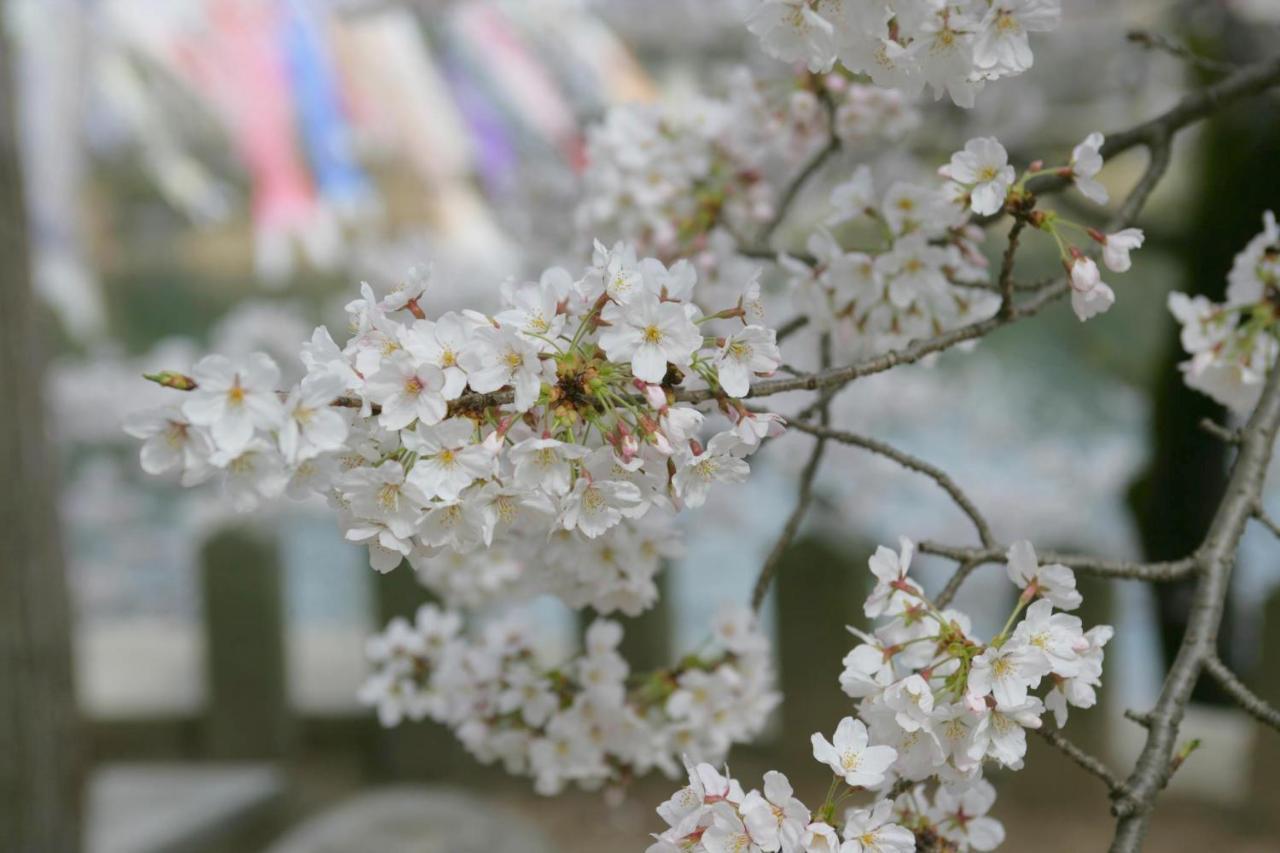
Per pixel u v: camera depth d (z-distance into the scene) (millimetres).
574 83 5055
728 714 1484
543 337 1137
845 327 1454
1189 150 4090
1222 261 3623
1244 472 1300
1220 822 3453
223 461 1084
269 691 4172
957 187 1266
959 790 1172
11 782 2266
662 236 1622
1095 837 3459
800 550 3750
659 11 5000
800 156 1810
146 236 6922
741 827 1139
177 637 4840
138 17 5258
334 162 5512
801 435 3475
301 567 6141
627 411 1146
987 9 1188
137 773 3982
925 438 5418
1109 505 4805
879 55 1188
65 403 5559
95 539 5984
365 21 4887
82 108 5492
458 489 1114
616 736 1481
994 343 5223
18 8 5137
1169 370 3701
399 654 1562
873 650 1187
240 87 5445
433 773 4129
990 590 4137
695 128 1649
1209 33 3668
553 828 3895
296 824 3949
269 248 6062
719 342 1153
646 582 1411
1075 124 4238
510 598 1647
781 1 1174
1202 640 1229
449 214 5273
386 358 1117
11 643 2264
